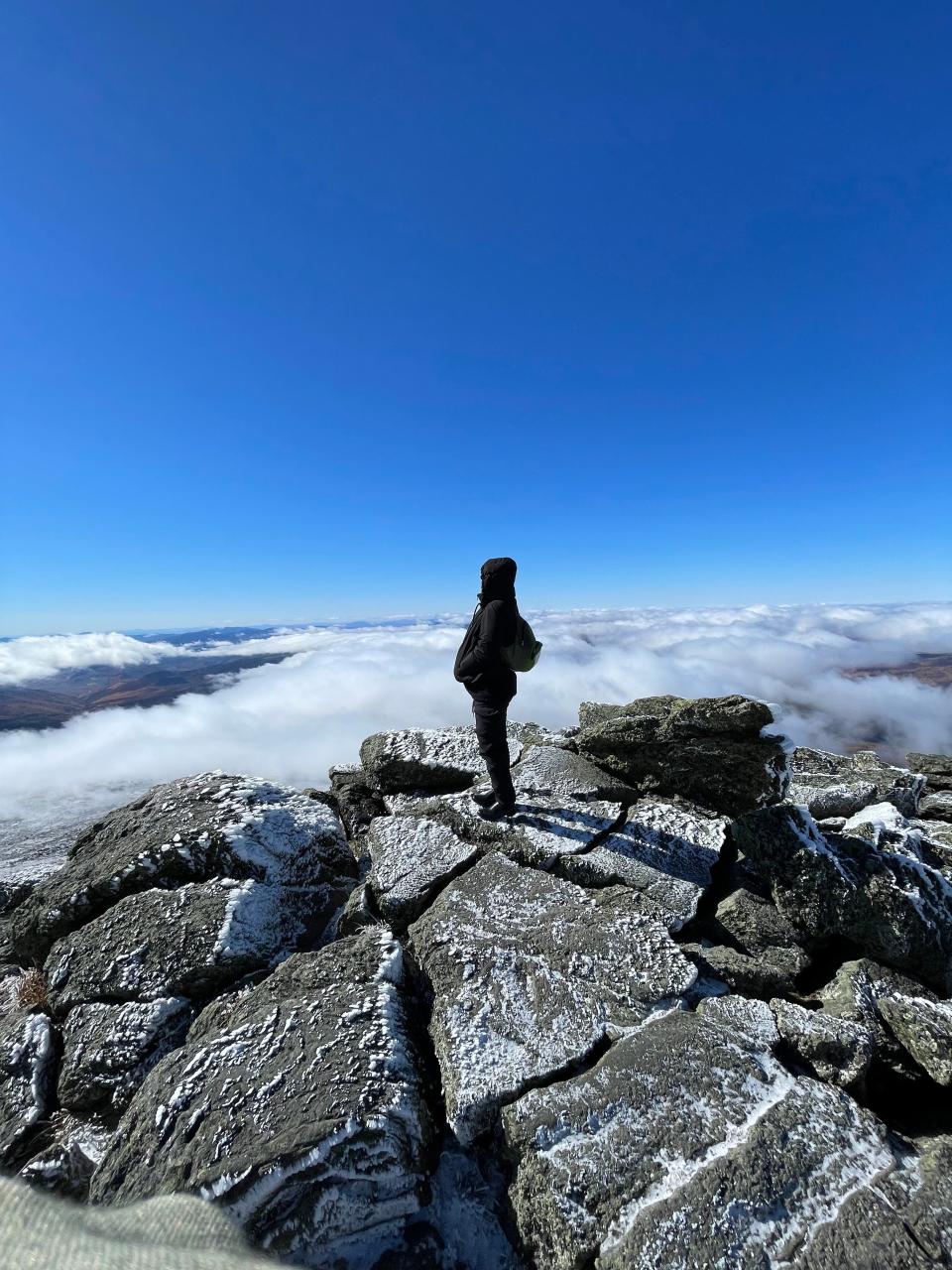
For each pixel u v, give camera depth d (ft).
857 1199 10.31
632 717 24.77
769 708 22.45
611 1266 9.70
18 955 20.52
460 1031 14.14
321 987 15.25
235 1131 11.82
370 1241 11.18
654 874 19.60
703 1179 10.60
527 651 22.09
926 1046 13.61
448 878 20.04
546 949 16.37
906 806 30.58
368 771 27.66
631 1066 12.92
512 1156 11.78
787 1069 13.41
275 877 19.95
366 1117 11.82
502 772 21.94
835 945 18.04
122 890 19.36
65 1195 11.72
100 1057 15.07
